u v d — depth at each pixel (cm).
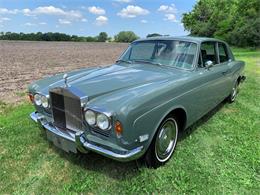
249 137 430
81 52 2994
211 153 378
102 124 277
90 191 295
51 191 294
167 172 329
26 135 422
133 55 454
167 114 322
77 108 299
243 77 659
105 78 353
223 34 3503
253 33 2867
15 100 639
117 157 279
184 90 351
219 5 4425
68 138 314
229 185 306
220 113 547
